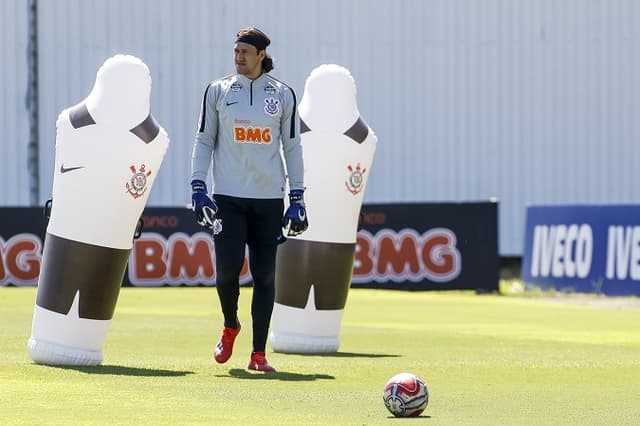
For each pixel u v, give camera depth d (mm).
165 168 93750
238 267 25375
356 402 20672
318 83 30719
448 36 95438
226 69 94250
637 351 32688
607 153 96375
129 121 25281
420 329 41375
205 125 25609
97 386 22109
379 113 95312
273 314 31062
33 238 69812
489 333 40062
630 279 66750
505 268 96062
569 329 43250
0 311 45219
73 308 25469
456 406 20656
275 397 21188
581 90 96000
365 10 94875
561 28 95875
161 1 93875
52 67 93250
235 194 25391
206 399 20656
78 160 25203
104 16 93562
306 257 30500
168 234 70250
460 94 95438
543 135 95938
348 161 30531
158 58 94000
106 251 25391
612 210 67625
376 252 71438
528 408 20500
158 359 27750
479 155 95688
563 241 69812
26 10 92938
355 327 41688
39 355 25625
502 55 95625
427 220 71562
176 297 59375
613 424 18484
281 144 26422
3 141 92750
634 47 96125
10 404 19469
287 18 94688
